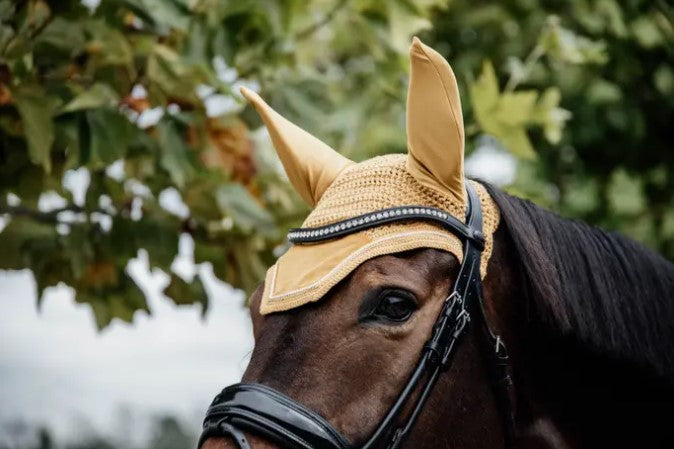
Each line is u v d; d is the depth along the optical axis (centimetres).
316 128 311
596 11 469
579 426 222
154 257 293
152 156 284
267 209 318
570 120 512
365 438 184
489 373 204
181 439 757
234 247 307
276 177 319
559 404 219
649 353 220
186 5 275
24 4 262
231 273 310
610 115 507
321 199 208
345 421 183
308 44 341
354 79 527
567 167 537
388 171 204
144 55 288
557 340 212
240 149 307
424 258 194
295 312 189
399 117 539
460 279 198
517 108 305
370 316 188
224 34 284
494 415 205
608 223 517
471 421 201
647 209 513
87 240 289
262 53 305
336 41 440
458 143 197
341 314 188
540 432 217
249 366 188
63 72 274
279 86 309
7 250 293
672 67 501
